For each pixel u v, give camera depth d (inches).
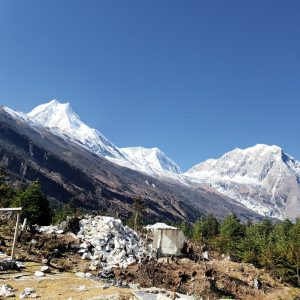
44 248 1941.4
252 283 2476.6
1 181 3243.1
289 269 3105.3
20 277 1331.2
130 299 1101.7
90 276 1533.0
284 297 2356.1
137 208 4847.4
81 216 2596.0
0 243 1844.2
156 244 2539.4
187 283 2050.9
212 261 2819.9
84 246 2106.3
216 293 2064.5
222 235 5162.4
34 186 3070.9
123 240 2316.7
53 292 1151.0
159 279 1947.6
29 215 2898.6
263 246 3941.9
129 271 1926.7
